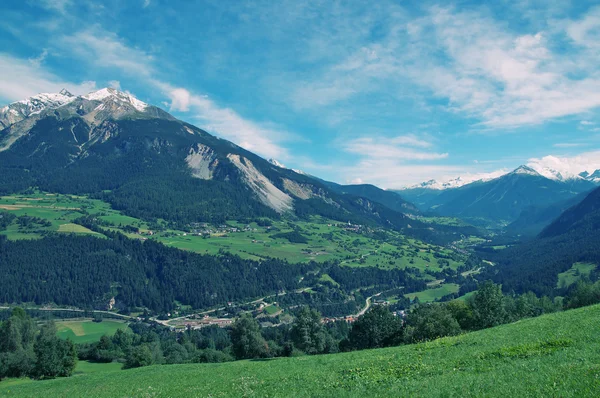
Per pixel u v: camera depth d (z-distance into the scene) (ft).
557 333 112.16
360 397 79.36
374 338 305.32
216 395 108.17
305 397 87.61
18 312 393.91
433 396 69.05
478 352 107.14
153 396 122.72
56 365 282.77
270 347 343.67
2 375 279.69
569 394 57.67
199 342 505.66
